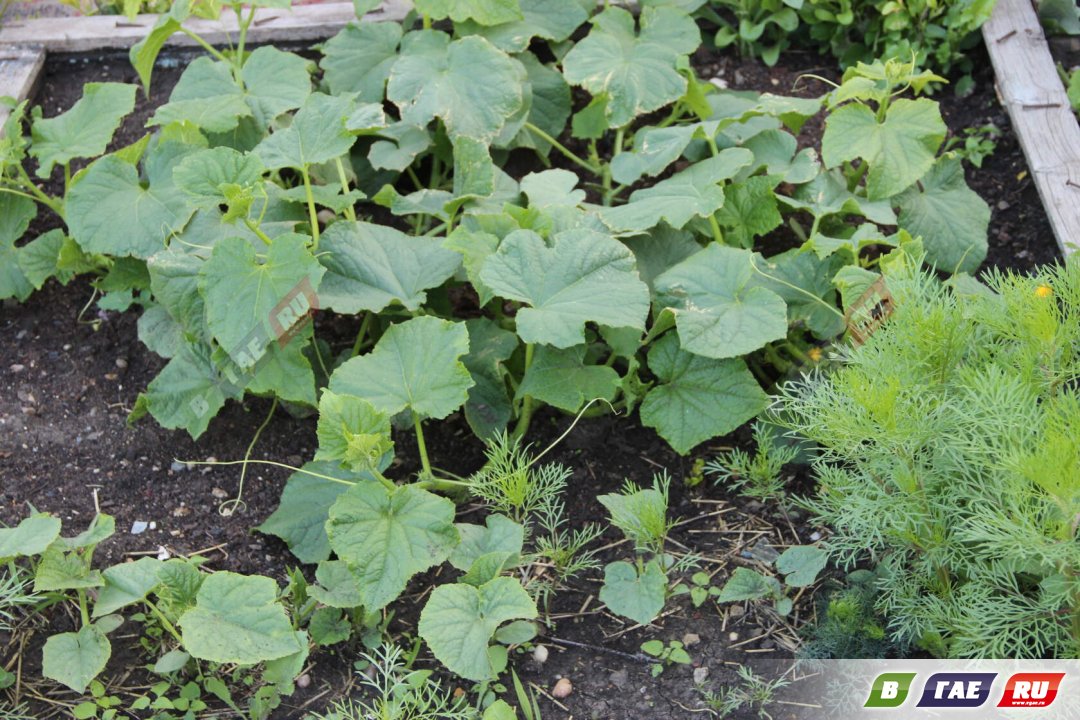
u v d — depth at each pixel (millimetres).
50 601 2414
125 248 2561
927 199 2662
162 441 2570
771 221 2623
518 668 2391
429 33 2791
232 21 2939
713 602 2432
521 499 2428
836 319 2545
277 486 2541
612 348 2545
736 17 2957
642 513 2396
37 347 2654
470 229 2600
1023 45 2824
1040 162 2703
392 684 2377
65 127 2676
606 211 2619
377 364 2451
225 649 2305
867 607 2361
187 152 2605
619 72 2744
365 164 2795
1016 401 2234
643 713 2354
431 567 2475
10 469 2541
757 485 2486
